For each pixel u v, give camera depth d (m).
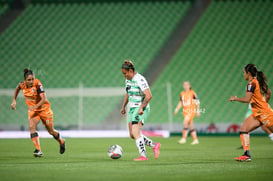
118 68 86.38
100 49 90.38
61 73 85.38
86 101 79.25
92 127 69.25
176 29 93.62
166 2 99.06
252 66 25.98
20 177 18.27
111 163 24.73
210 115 77.12
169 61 87.00
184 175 19.19
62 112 78.31
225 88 81.25
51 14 97.69
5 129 67.69
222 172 20.41
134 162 25.31
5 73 84.94
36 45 91.00
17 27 94.75
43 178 17.94
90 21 96.25
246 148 26.34
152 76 84.12
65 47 90.88
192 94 48.91
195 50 88.75
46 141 50.72
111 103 78.75
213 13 95.56
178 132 67.19
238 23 93.12
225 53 87.69
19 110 78.44
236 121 76.38
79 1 100.44
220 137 62.59
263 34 90.81
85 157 29.44
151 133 65.75
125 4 99.56
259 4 96.25
